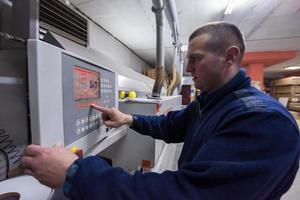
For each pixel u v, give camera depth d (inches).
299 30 131.3
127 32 129.0
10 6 21.5
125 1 86.4
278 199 20.5
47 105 17.1
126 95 61.7
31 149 15.6
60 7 32.8
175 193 14.1
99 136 29.5
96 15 100.9
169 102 67.6
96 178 13.9
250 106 18.3
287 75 361.7
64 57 20.0
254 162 14.9
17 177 19.4
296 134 17.2
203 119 25.5
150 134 37.8
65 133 20.3
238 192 14.3
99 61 43.5
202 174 14.5
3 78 17.3
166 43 154.2
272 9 99.4
